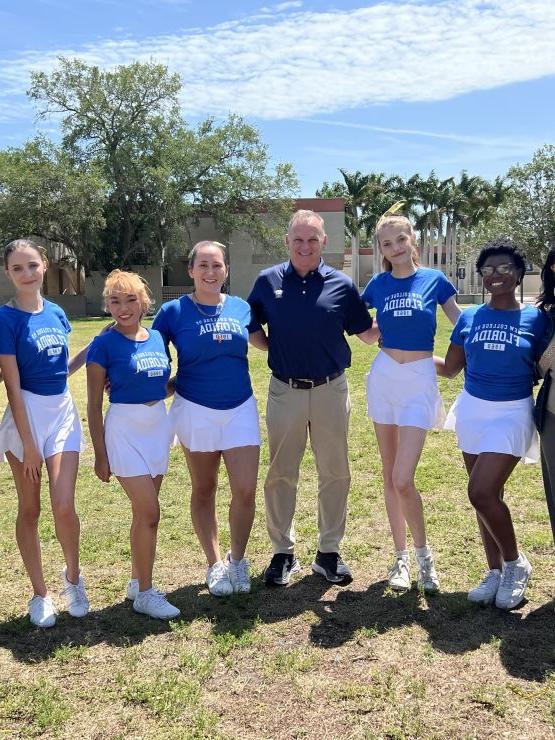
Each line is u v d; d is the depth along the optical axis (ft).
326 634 12.16
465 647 11.53
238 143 145.18
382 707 9.96
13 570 15.31
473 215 184.96
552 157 129.90
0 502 20.21
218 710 10.01
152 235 143.13
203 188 142.51
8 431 12.78
